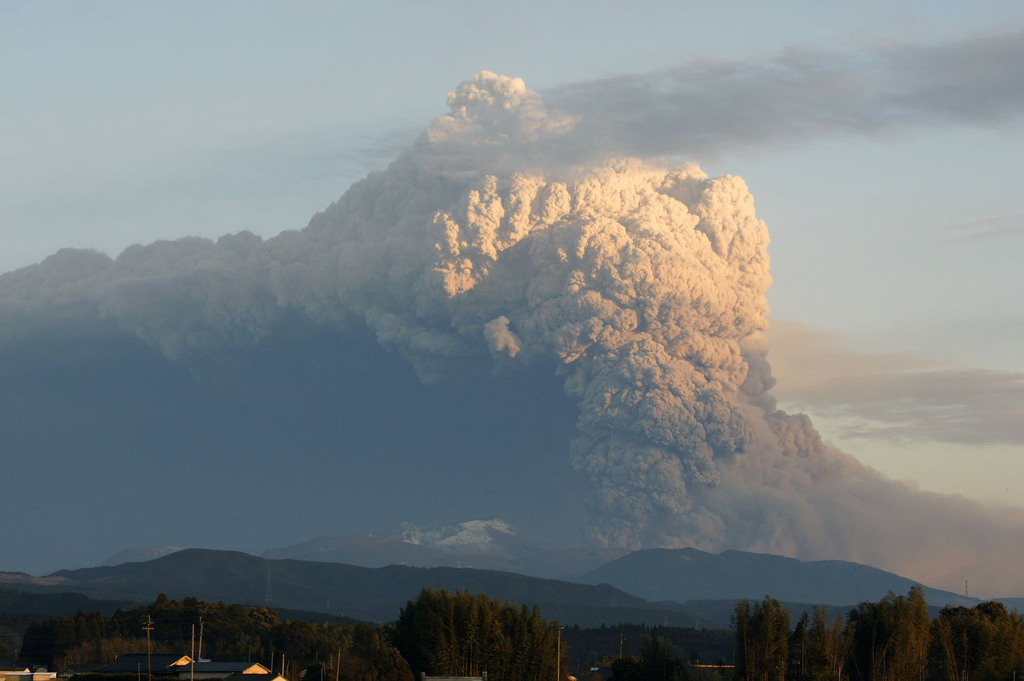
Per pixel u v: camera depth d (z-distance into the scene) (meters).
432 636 198.25
